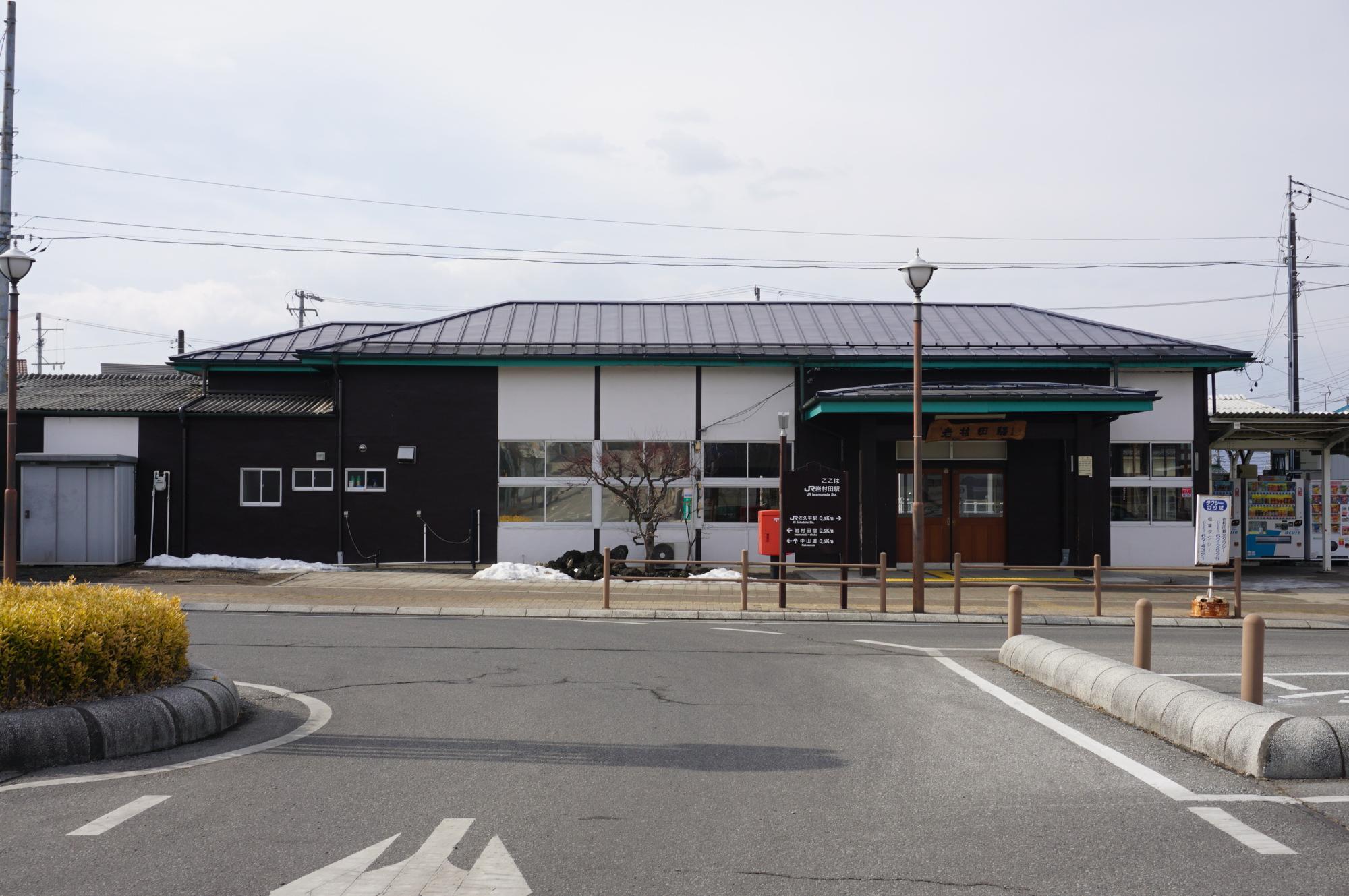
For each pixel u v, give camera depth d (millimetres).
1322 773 6859
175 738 7703
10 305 16656
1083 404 21938
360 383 24578
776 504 24953
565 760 7359
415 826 5797
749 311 28672
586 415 24859
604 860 5242
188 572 21734
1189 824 5875
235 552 24188
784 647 13188
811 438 24938
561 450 24844
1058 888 4887
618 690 10055
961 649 13086
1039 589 21500
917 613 17047
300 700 9484
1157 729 8164
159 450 24203
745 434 25031
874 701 9578
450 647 12859
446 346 24844
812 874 5059
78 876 4973
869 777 6918
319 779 6793
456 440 24688
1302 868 5148
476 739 7992
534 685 10312
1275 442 26781
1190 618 17172
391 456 24562
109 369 37062
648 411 24922
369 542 24438
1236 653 13078
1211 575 17734
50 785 6582
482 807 6176
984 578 23031
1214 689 10484
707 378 25000
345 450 24484
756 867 5156
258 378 26562
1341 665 12117
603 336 26078
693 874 5047
